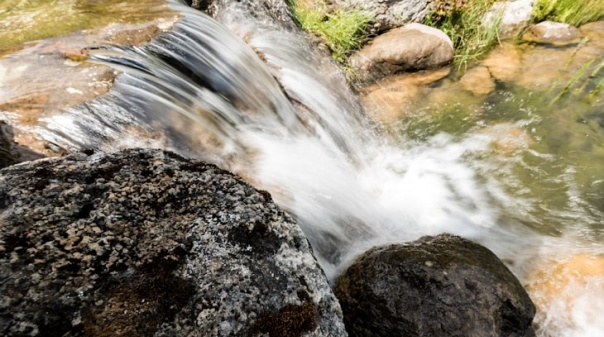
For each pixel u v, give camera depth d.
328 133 5.17
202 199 1.75
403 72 6.70
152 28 4.06
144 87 3.19
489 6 7.69
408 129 5.80
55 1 4.30
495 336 2.53
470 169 5.08
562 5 7.71
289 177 3.70
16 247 1.32
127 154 1.90
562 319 3.16
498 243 3.99
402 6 7.11
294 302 1.52
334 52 6.59
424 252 2.96
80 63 3.19
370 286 2.84
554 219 4.27
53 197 1.54
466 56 6.96
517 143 5.31
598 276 3.35
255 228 1.68
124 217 1.56
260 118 4.25
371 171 5.15
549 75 6.44
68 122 2.64
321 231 3.54
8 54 3.24
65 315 1.23
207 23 4.63
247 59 4.75
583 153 5.04
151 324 1.30
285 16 6.46
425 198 4.70
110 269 1.38
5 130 2.45
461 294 2.66
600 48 6.98
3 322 1.14
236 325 1.37
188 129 3.17
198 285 1.43
